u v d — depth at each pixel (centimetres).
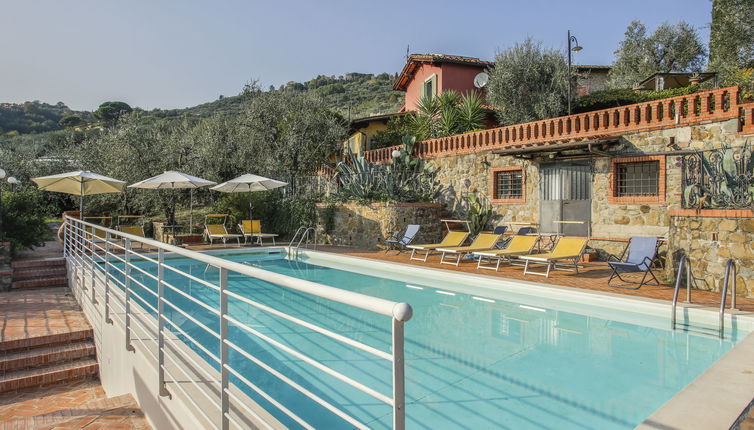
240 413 297
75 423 415
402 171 1708
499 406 398
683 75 2138
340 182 1817
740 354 390
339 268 1207
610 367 489
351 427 367
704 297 723
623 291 779
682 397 300
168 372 368
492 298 833
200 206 2209
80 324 723
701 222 799
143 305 802
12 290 983
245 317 727
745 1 1711
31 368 626
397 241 1321
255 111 2059
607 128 1179
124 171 1947
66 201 2398
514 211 1393
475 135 1493
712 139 1008
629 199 1141
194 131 2286
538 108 1811
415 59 2489
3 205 1222
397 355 142
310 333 638
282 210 1828
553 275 962
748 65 1694
